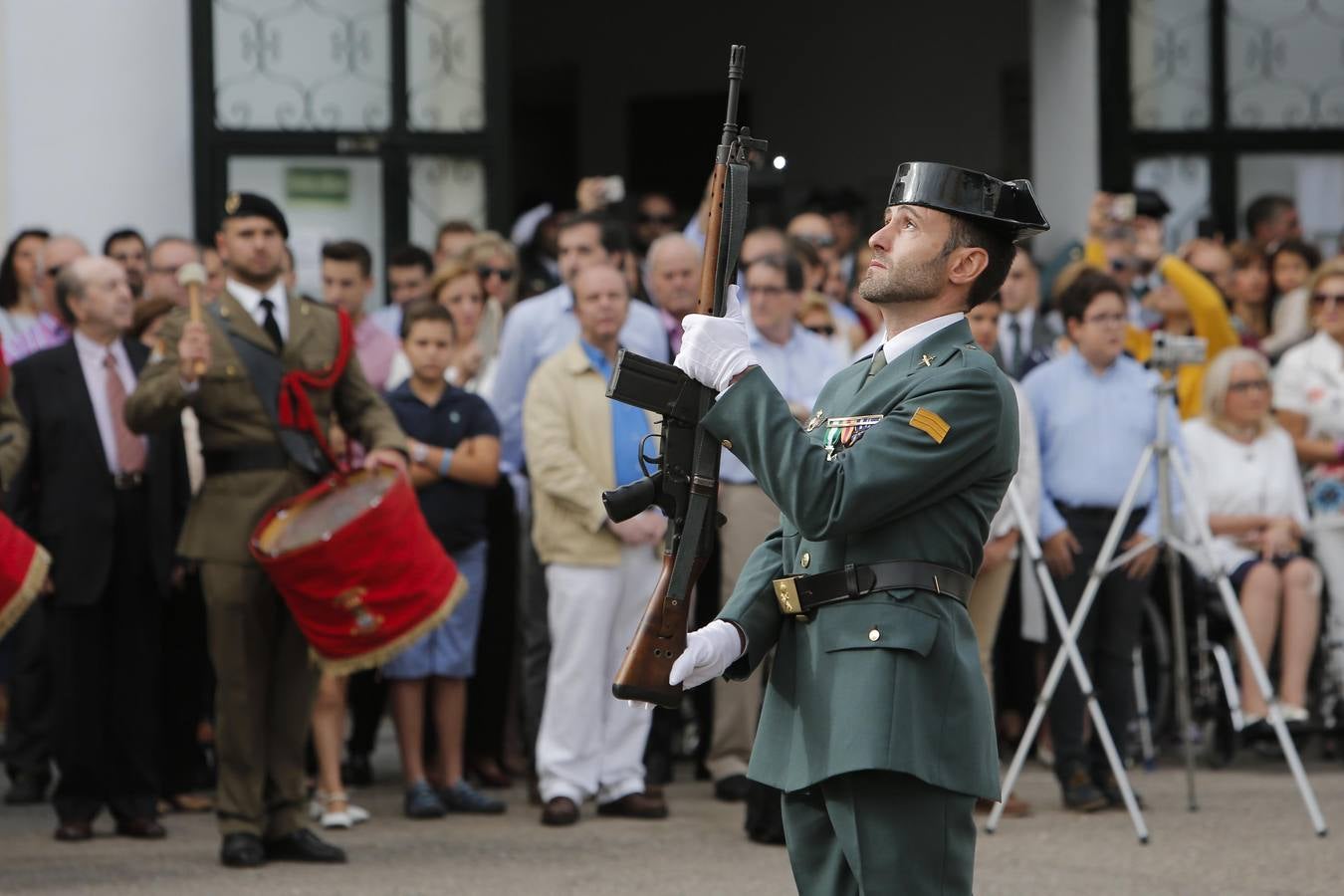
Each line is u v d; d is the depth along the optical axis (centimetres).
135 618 1716
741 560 1797
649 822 1769
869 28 3831
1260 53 2961
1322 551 2184
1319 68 2966
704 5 3981
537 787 1873
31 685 1914
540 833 1720
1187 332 2347
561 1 4084
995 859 1620
